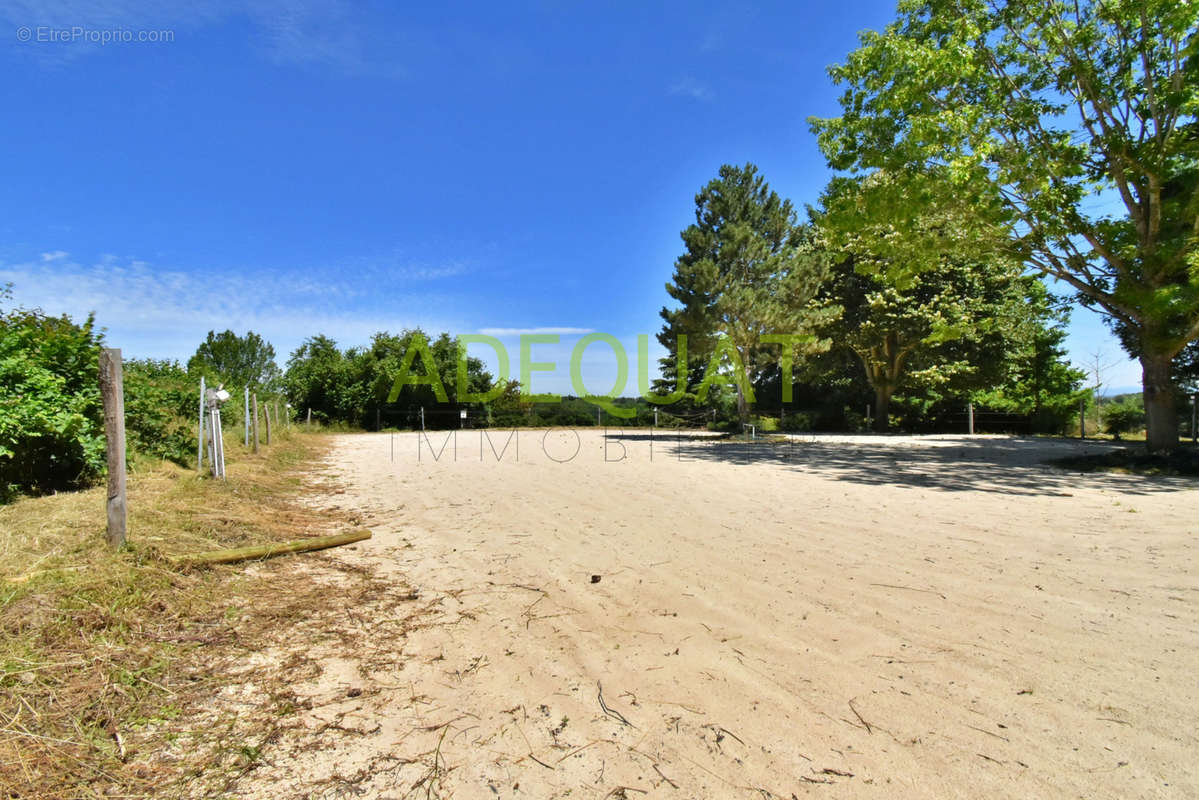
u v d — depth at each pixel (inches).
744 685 99.8
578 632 123.6
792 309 729.6
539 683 101.5
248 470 369.1
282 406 847.7
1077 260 425.1
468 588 152.5
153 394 343.9
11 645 101.0
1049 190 392.2
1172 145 374.0
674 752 81.1
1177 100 367.6
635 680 102.3
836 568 166.2
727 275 714.2
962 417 890.7
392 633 123.4
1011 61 437.7
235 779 74.9
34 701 87.9
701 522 230.1
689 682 101.2
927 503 267.7
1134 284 398.9
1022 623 124.9
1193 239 362.9
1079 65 395.5
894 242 485.7
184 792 72.2
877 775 75.3
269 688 98.9
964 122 394.0
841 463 442.6
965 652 111.2
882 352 874.1
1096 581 152.3
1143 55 381.1
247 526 206.1
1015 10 412.5
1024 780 73.7
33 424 222.7
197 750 80.9
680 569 167.2
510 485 338.3
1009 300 796.0
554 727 87.7
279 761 78.9
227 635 119.0
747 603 139.2
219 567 158.7
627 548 191.3
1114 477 353.7
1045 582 151.9
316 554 184.5
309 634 122.0
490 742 83.9
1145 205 401.4
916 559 174.7
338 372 1115.3
